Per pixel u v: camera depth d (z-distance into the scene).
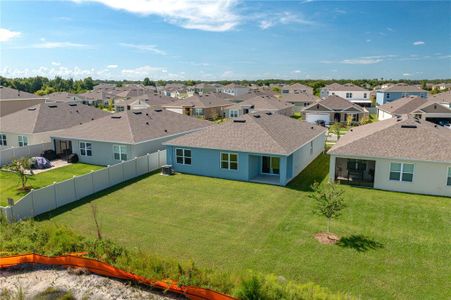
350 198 22.12
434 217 18.81
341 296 10.80
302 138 30.47
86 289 11.59
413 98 59.06
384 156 23.41
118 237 16.58
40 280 12.21
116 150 31.45
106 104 99.31
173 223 18.22
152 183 25.64
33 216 19.31
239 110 69.81
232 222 18.23
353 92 96.56
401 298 11.62
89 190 23.11
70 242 13.83
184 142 28.48
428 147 23.23
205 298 10.55
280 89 133.50
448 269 13.43
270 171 27.77
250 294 10.02
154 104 75.75
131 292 11.34
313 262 13.97
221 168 27.11
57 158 35.09
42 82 135.25
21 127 36.69
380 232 16.84
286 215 19.14
